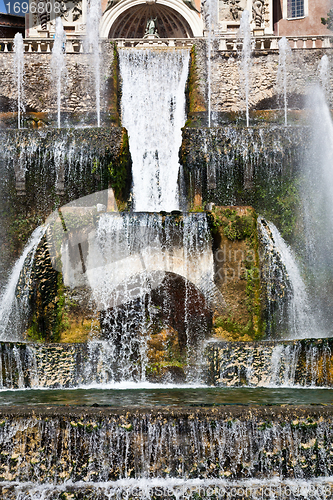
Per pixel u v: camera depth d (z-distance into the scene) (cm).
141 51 2348
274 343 1112
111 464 652
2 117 2202
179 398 874
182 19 3181
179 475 651
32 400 856
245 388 1045
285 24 3256
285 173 1670
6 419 663
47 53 2267
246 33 2667
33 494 626
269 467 654
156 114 2320
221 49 2303
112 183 1622
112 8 3108
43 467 653
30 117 2216
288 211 1658
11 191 1620
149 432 657
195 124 2230
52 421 660
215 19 3102
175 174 2225
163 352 1319
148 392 977
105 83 2256
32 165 1622
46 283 1346
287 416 663
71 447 656
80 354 1153
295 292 1563
